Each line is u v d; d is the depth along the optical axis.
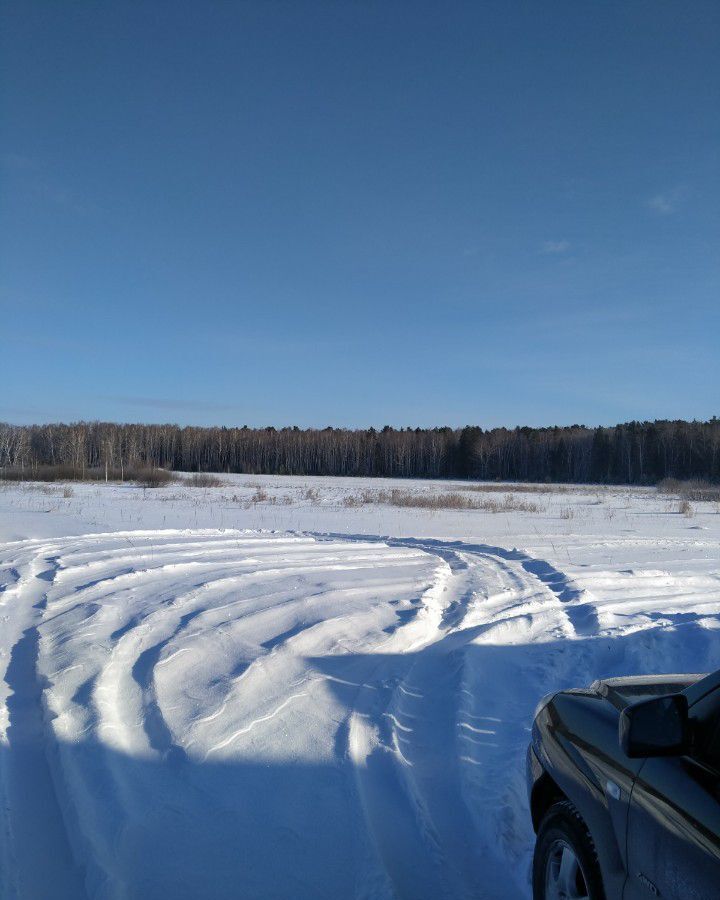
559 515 26.22
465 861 3.53
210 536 16.20
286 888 3.23
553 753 3.01
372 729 5.01
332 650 6.77
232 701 5.35
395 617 8.11
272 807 3.92
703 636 7.62
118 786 4.01
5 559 11.89
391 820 3.87
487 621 8.41
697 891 1.94
